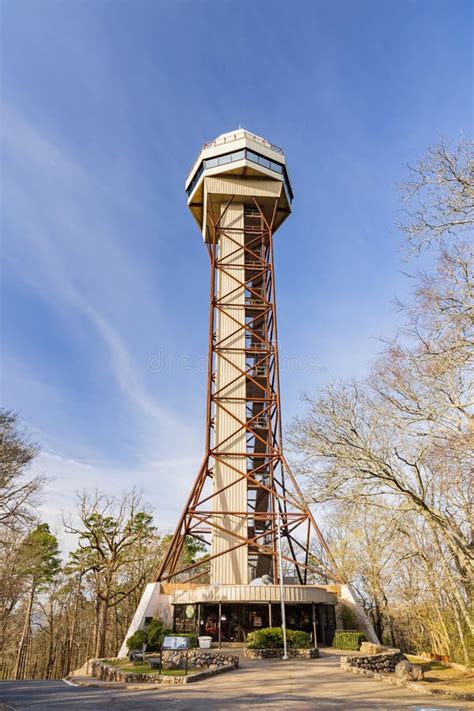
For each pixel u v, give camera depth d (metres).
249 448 44.56
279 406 44.00
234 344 46.31
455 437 17.84
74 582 57.25
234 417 43.44
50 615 61.31
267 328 48.00
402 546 22.92
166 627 34.03
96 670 27.98
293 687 17.69
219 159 49.84
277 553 38.91
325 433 22.34
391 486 20.86
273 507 40.94
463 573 21.27
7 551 40.59
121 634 62.31
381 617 44.12
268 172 49.69
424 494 20.94
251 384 46.41
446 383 19.23
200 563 39.12
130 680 21.94
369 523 29.66
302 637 28.75
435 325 17.83
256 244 50.81
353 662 22.41
